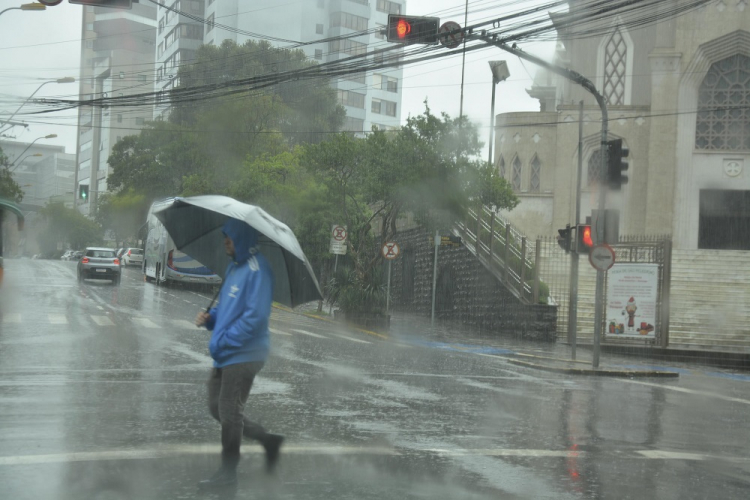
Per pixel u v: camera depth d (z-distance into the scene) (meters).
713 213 39.81
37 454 6.77
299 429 8.47
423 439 8.25
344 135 28.12
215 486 5.85
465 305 31.14
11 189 54.88
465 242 31.34
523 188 42.81
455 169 26.89
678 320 28.17
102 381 11.23
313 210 36.41
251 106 49.88
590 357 21.97
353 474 6.55
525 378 14.93
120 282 41.34
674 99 40.12
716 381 17.75
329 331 24.11
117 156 66.88
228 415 5.93
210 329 6.52
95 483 5.89
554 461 7.49
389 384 12.53
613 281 24.28
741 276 30.70
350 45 94.94
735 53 39.62
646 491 6.49
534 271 26.81
